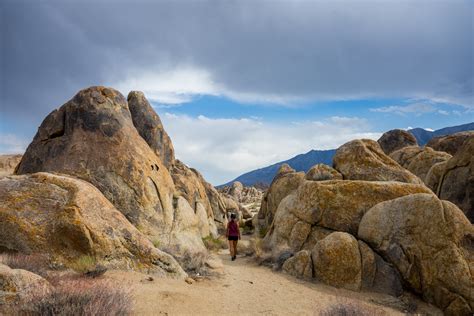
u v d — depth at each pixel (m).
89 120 16.02
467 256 10.18
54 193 11.34
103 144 15.57
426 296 10.78
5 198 11.00
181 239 15.85
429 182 20.11
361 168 18.59
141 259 10.98
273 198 28.42
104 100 16.72
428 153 26.92
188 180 24.89
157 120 22.05
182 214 17.31
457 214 10.83
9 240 10.24
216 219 31.36
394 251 11.91
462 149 16.86
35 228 10.43
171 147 23.95
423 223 11.28
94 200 11.66
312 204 16.20
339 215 15.41
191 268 12.98
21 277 6.80
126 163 15.41
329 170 19.16
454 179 16.83
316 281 12.41
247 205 66.44
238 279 12.41
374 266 12.04
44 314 5.86
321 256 12.52
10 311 5.98
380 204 13.37
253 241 19.44
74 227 10.32
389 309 10.21
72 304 5.96
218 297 9.76
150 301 8.05
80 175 14.66
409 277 11.29
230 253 18.16
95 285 7.23
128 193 14.92
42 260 9.67
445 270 10.23
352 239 12.45
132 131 17.08
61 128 16.52
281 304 9.77
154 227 15.15
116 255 10.66
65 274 9.18
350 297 10.99
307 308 9.52
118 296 6.88
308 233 15.84
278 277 13.00
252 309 9.09
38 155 16.20
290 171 30.50
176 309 7.96
